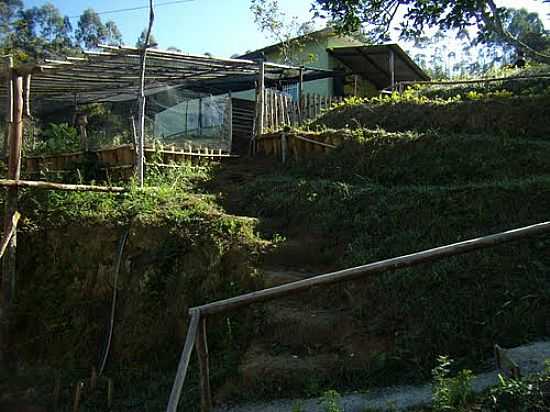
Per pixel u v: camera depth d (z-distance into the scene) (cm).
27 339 849
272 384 537
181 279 758
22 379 773
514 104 1055
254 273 712
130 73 1388
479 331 523
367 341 557
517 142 905
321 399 454
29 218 960
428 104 1153
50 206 970
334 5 657
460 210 727
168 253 790
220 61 1273
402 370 509
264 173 1148
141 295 771
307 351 580
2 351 825
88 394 670
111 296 817
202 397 375
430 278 596
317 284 363
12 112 861
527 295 545
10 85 887
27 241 940
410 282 600
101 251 861
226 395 550
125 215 879
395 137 1002
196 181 1101
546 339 496
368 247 719
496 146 909
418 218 739
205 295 727
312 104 1530
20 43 3008
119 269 823
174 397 328
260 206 936
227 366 601
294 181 980
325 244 771
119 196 959
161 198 943
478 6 617
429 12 634
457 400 377
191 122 2039
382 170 956
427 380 486
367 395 479
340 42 2159
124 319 770
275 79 1808
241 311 671
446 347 511
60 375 741
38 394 724
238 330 655
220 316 678
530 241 632
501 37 646
